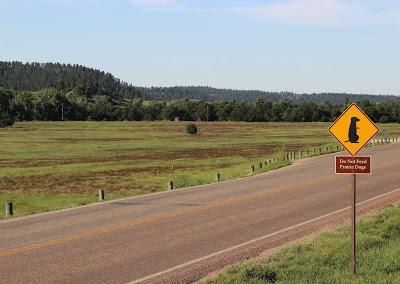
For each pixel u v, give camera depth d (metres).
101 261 11.34
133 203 21.75
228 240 13.55
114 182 39.53
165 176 42.78
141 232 14.74
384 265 9.71
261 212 18.30
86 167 52.34
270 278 9.31
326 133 121.38
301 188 25.70
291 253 11.18
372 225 14.12
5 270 10.58
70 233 14.72
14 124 168.75
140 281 9.79
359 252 10.93
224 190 25.83
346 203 20.30
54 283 9.63
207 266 10.88
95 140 99.94
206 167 50.06
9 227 16.16
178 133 124.94
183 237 13.96
